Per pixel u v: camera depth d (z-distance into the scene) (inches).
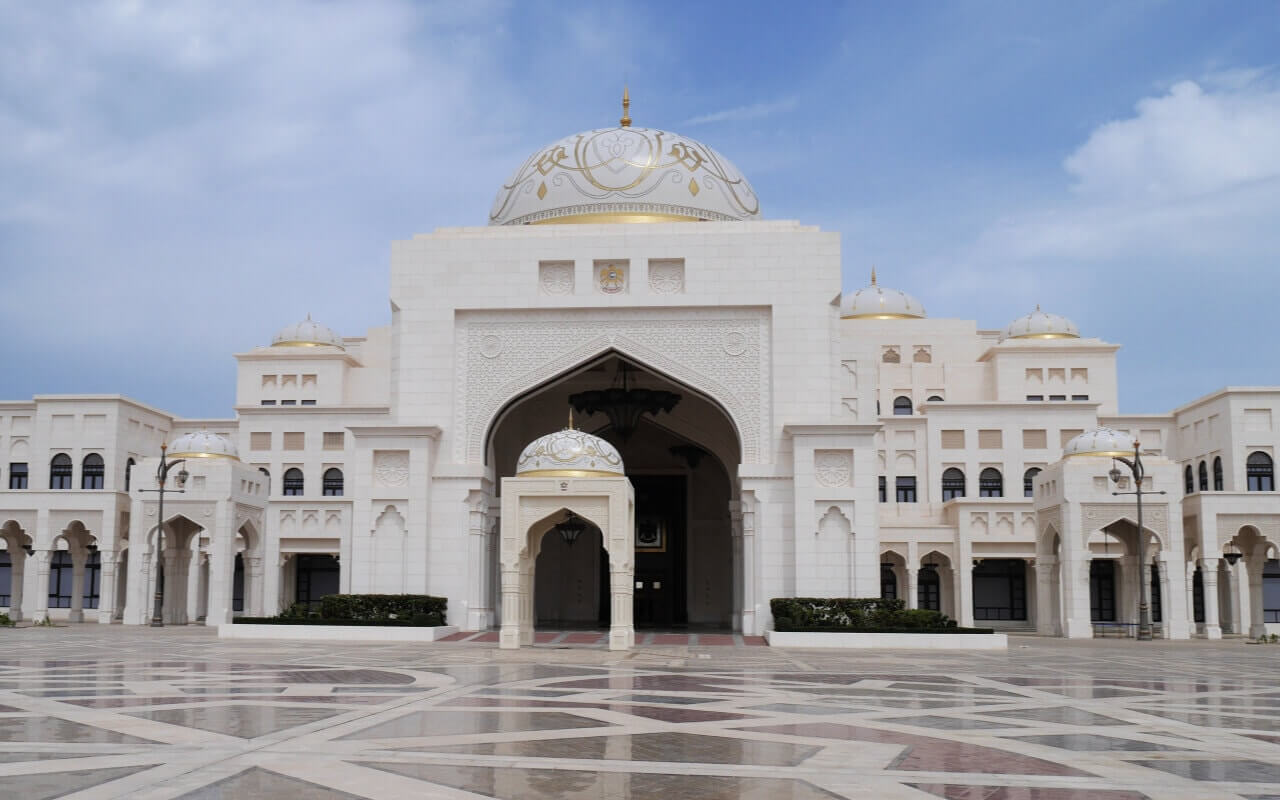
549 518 885.8
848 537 989.8
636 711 410.6
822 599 938.1
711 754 311.4
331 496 1669.5
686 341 1051.9
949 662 716.0
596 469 876.0
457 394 1060.5
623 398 1194.6
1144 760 310.8
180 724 359.6
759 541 1011.9
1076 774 287.4
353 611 962.7
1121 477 1157.1
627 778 274.1
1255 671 669.3
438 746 319.0
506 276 1067.3
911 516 1622.8
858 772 285.4
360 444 1036.5
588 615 1440.7
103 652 735.7
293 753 303.0
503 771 280.8
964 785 270.5
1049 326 1823.3
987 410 1664.6
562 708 417.7
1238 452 1555.1
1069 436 1654.8
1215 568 1230.3
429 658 704.4
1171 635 1138.0
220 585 1210.0
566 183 1127.6
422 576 1018.7
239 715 385.1
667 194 1119.0
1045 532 1259.2
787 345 1039.0
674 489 1465.3
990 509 1491.1
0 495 1402.6
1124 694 505.7
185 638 941.8
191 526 1317.7
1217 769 297.9
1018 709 435.2
